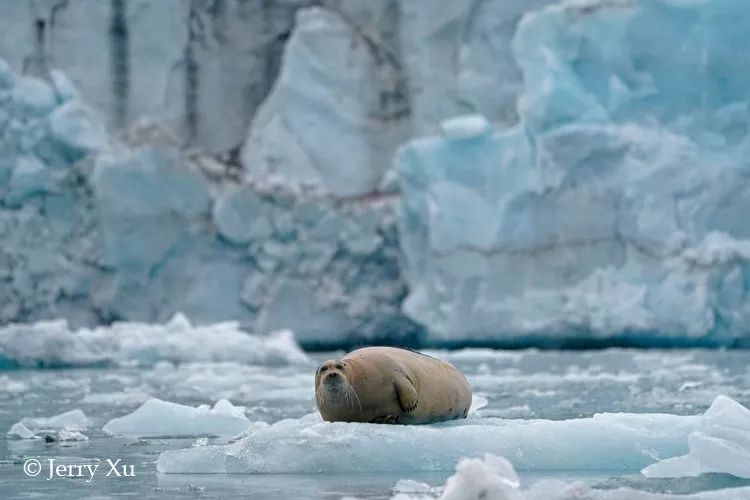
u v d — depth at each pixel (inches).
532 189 2155.5
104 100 2615.7
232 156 2723.9
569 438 564.4
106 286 2369.6
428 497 429.4
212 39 2699.3
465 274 2212.1
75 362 1831.9
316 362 1973.4
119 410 982.4
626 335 2126.0
